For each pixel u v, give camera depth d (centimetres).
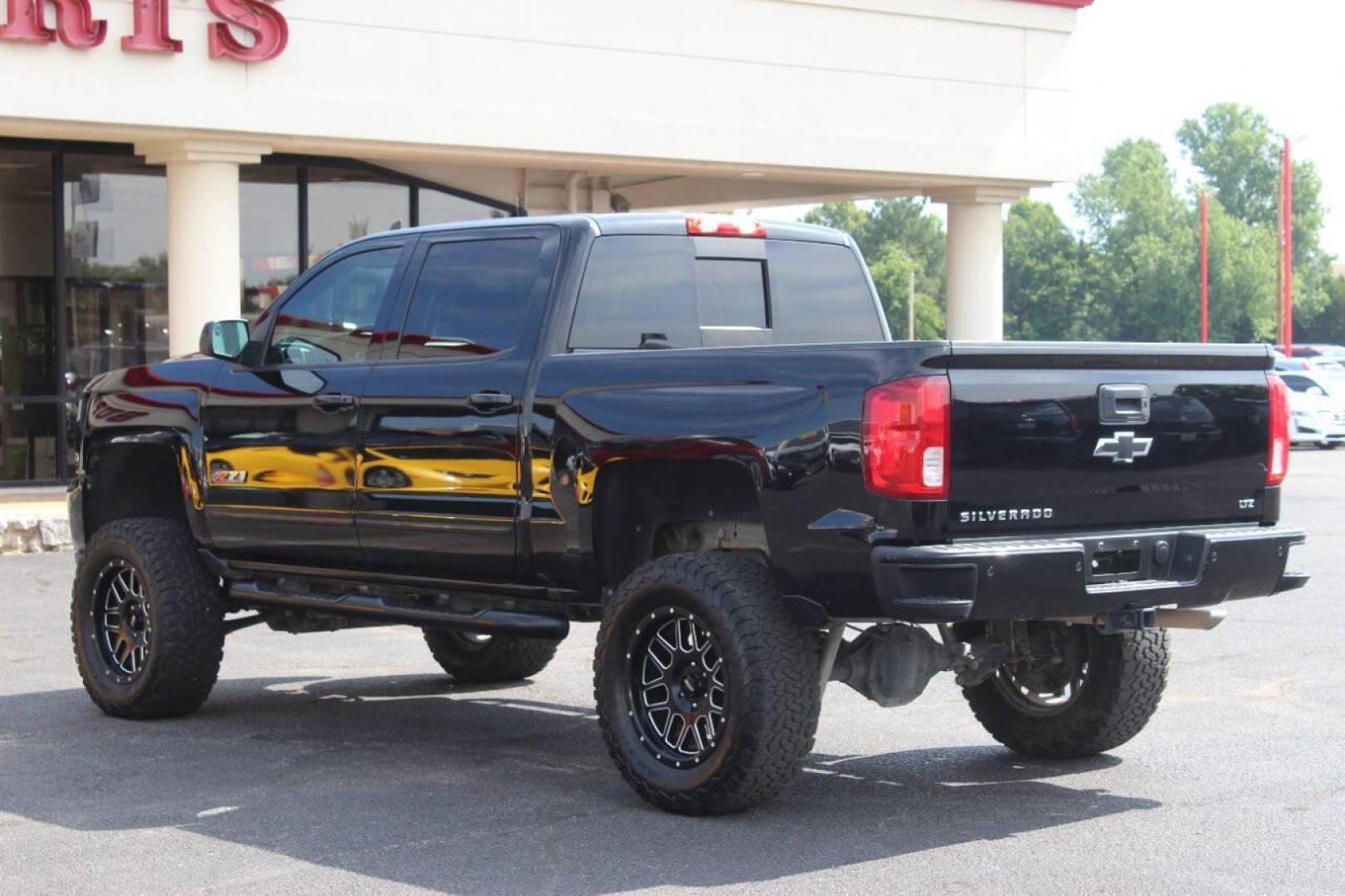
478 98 1855
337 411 734
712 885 534
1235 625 1093
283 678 927
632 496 651
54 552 1542
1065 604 582
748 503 631
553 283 679
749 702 588
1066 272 13312
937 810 630
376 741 757
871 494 568
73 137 1738
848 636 816
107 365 1977
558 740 760
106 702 806
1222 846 580
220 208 1780
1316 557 1502
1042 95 2228
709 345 718
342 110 1778
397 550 716
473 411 680
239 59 1714
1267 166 15000
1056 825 608
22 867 559
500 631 683
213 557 797
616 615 625
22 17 1606
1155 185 13425
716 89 1997
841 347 585
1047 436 587
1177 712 812
